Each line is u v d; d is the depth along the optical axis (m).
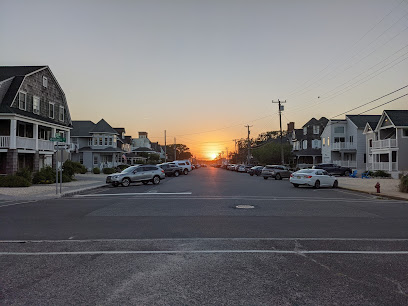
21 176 23.97
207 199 15.61
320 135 62.19
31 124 29.61
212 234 8.02
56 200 15.52
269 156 61.78
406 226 9.25
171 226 9.03
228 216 10.74
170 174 41.12
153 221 9.80
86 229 8.63
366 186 24.44
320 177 23.53
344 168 40.97
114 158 53.06
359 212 11.98
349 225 9.34
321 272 5.21
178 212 11.57
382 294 4.36
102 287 4.54
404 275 5.10
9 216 10.77
